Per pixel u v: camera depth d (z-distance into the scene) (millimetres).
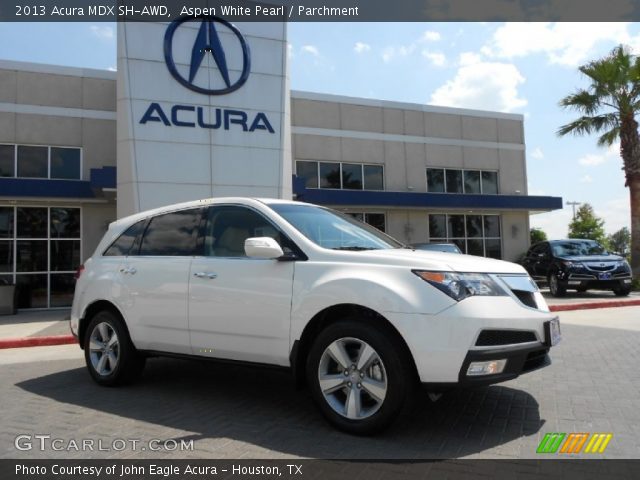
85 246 15625
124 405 4762
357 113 20016
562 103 21219
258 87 13891
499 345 3652
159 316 4984
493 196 20047
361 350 3822
